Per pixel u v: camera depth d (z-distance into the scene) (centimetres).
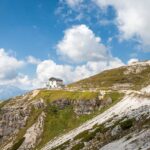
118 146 7850
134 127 8950
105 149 8488
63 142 14162
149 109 9769
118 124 10244
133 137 7738
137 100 12769
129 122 9750
